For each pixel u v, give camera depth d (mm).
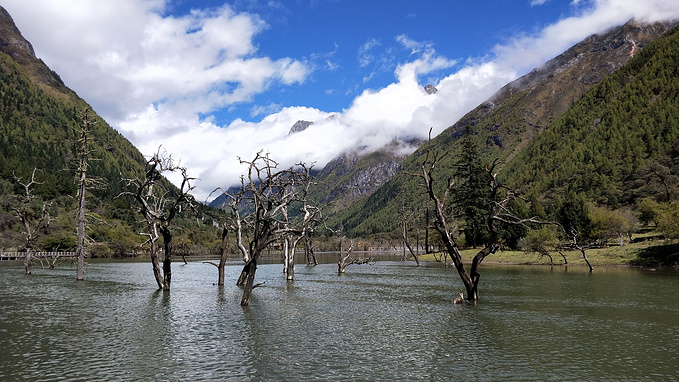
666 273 59969
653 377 16469
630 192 148750
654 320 27203
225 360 18156
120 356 18625
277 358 18531
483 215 94812
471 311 30359
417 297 37469
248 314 28547
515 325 25641
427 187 36000
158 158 36812
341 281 52219
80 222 49844
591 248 91812
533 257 87312
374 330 24078
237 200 45469
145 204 39281
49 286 44656
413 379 16125
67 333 22781
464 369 17328
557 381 16047
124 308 30625
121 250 134125
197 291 40594
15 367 17062
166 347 20109
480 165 95125
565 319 27484
